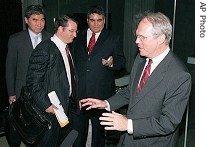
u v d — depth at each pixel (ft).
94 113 8.91
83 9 14.19
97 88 8.72
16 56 8.55
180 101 4.78
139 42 4.93
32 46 8.53
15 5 10.49
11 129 7.89
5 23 10.28
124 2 14.98
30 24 8.38
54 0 13.16
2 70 10.34
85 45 8.77
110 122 4.79
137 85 5.46
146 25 4.73
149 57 5.14
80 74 8.69
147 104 5.05
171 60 5.00
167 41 4.92
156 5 13.56
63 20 6.99
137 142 5.27
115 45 8.67
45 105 6.64
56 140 7.19
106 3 13.99
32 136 6.77
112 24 14.73
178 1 12.00
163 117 4.78
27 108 6.82
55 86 6.82
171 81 4.80
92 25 8.52
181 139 9.93
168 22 4.80
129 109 5.47
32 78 6.65
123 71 11.92
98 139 9.40
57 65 6.81
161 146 5.19
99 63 8.62
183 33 11.66
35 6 8.46
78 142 8.93
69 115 7.57
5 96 10.49
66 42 7.27
